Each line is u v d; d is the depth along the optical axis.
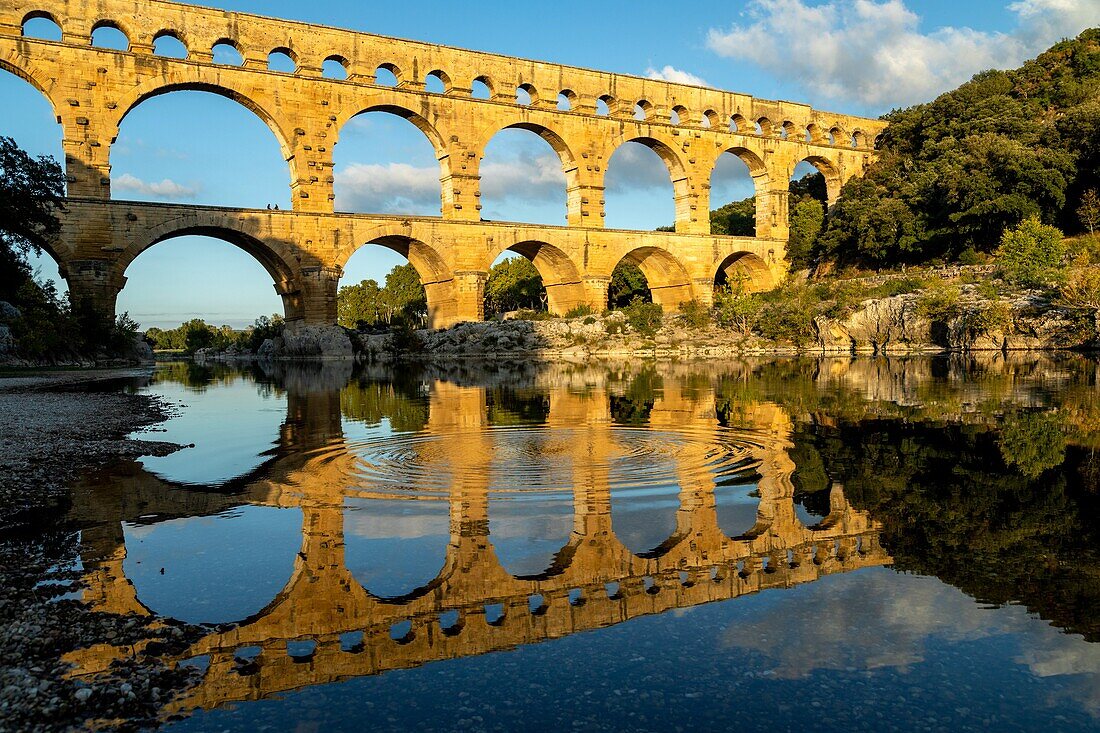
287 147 76.12
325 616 9.45
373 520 13.57
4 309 63.03
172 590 10.34
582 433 23.44
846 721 6.89
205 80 71.56
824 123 109.88
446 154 84.31
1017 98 106.00
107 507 14.84
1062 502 13.79
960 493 14.61
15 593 10.26
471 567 11.07
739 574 10.55
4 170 58.31
